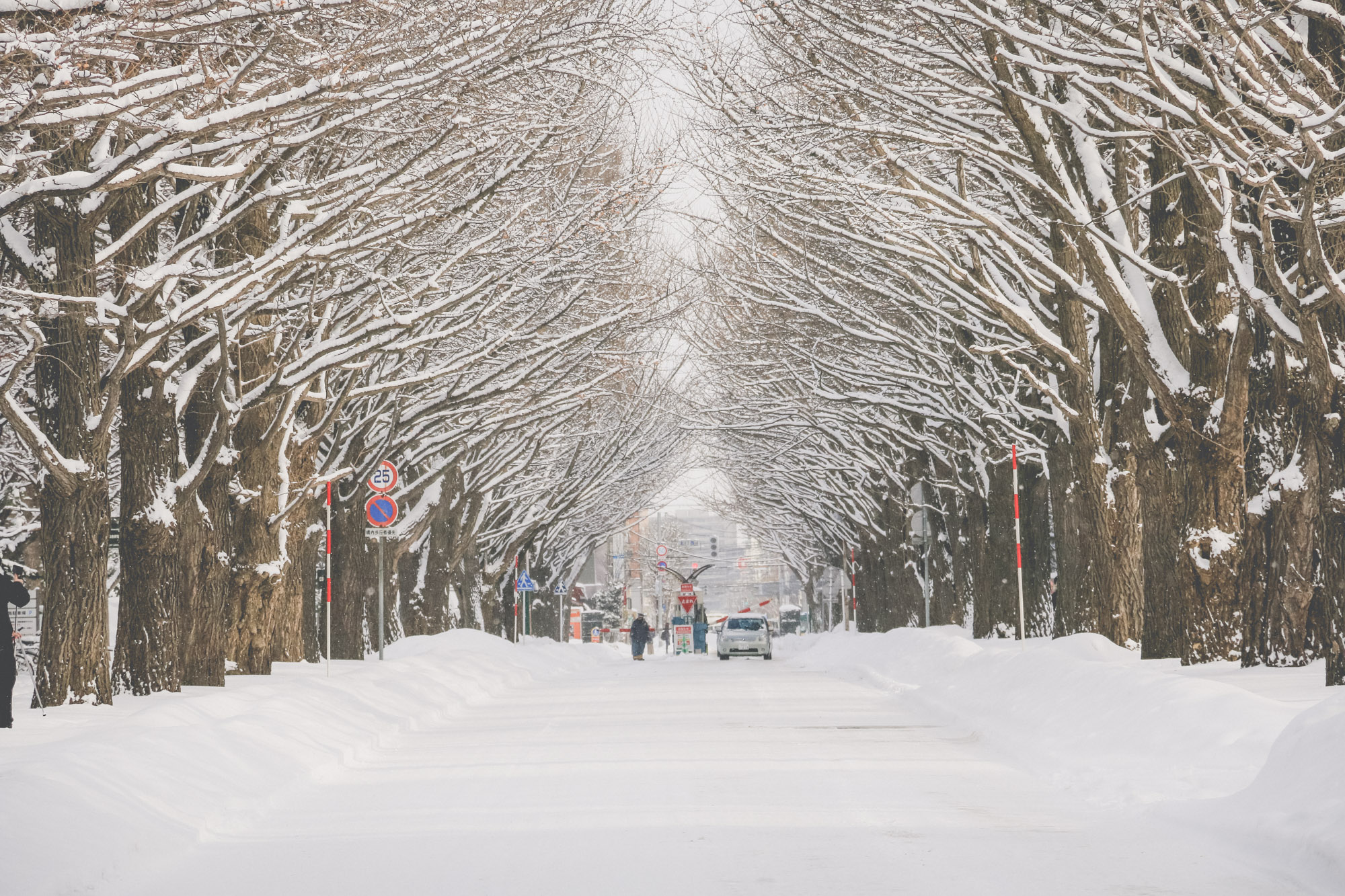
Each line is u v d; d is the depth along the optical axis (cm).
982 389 6788
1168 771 2422
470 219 4784
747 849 1841
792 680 6481
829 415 9512
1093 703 3128
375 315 4988
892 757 2948
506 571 11212
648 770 2733
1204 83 3123
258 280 3603
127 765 2211
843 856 1780
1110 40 3269
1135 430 4519
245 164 3067
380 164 4012
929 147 4525
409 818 2206
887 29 4312
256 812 2294
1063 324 4984
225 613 4900
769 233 5894
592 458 10875
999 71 3912
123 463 4088
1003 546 7219
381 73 2967
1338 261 3538
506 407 7119
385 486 5597
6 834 1666
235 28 3081
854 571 13050
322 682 4022
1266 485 4162
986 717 3662
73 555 3522
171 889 1669
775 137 4772
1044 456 6481
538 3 3531
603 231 5309
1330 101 2938
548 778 2656
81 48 2516
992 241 4819
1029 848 1827
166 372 3991
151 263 3991
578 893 1580
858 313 6412
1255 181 2892
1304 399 3806
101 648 3566
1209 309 4138
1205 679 2900
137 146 2750
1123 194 4591
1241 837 1809
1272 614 3862
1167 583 4400
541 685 6569
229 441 5088
